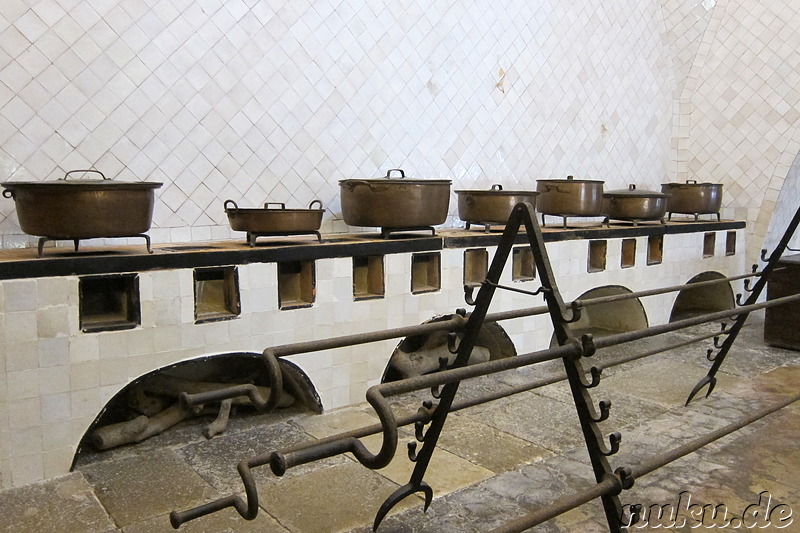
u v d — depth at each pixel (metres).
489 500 2.23
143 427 2.73
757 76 5.38
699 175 5.80
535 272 3.85
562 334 1.91
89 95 2.92
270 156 3.46
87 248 2.80
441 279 3.41
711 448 2.71
